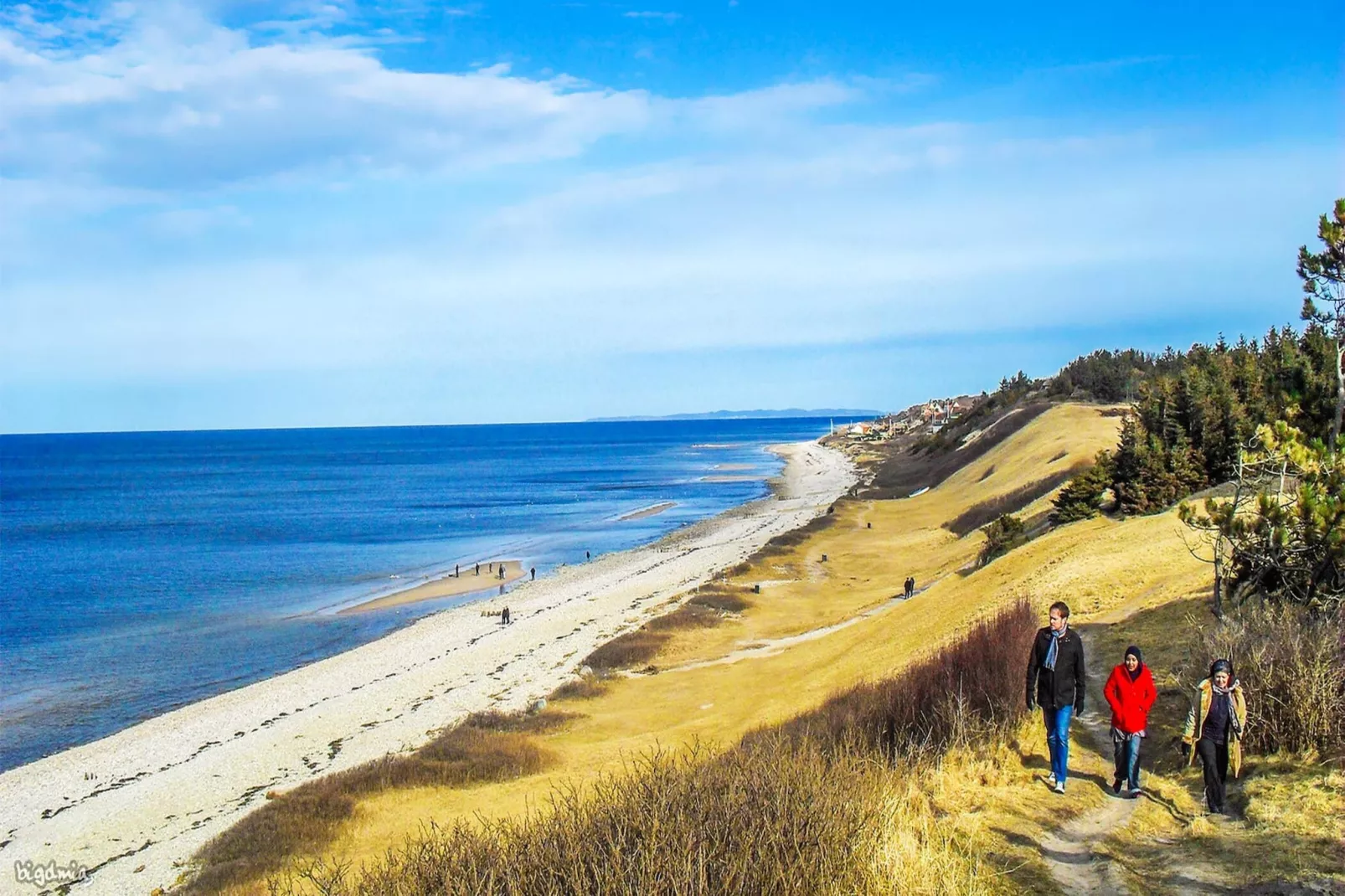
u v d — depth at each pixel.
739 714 26.30
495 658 41.16
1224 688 9.82
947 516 76.19
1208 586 19.50
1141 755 12.05
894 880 7.15
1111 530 30.70
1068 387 111.00
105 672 44.56
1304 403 18.11
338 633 52.12
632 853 6.65
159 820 24.36
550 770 23.58
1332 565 13.34
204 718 35.00
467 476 195.00
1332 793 9.30
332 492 159.50
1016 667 14.19
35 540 97.69
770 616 45.31
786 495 126.44
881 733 13.41
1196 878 8.12
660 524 103.25
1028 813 9.98
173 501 146.62
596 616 49.06
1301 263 15.54
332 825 20.22
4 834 24.33
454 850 7.14
